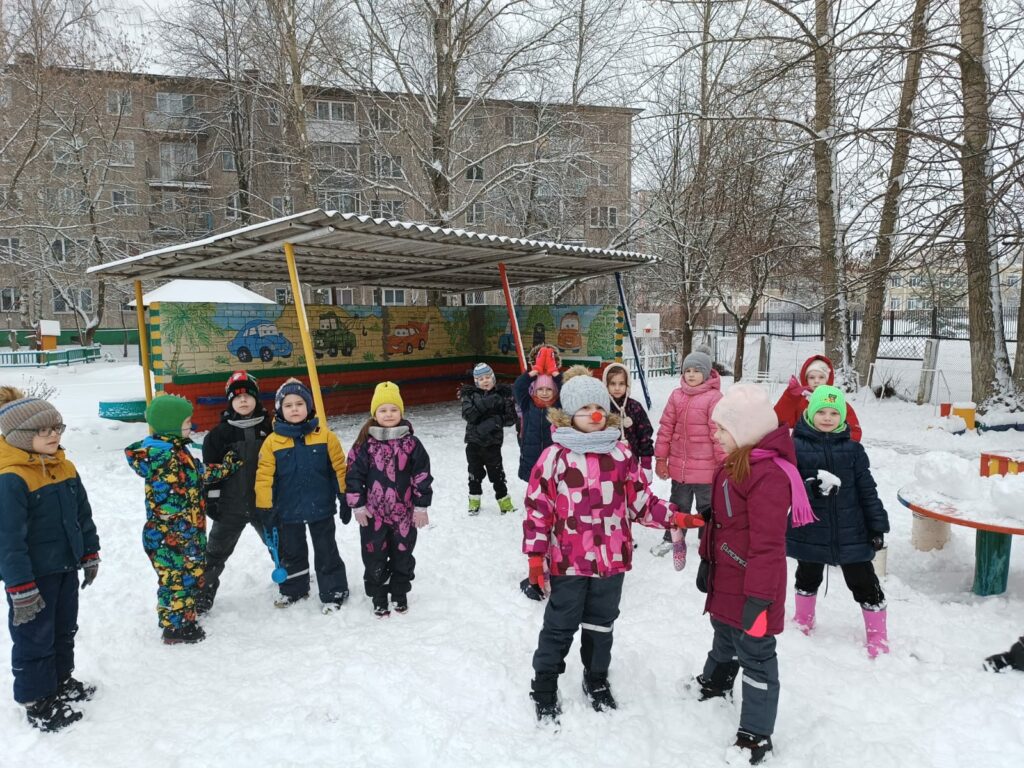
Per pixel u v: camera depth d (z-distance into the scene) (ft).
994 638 11.41
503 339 47.32
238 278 39.01
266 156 79.46
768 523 8.14
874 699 9.64
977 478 13.65
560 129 63.00
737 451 8.59
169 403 11.74
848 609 12.92
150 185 98.84
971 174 29.09
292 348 38.75
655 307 91.45
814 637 11.73
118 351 119.44
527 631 12.01
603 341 41.37
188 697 10.03
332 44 58.65
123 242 96.58
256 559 16.15
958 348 77.00
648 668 10.62
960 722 9.00
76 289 109.50
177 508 11.68
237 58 70.54
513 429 36.19
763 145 46.42
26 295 104.32
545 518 9.36
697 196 55.36
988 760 8.24
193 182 96.22
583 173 62.08
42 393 46.62
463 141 67.00
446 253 30.73
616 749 8.66
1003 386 34.86
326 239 25.94
